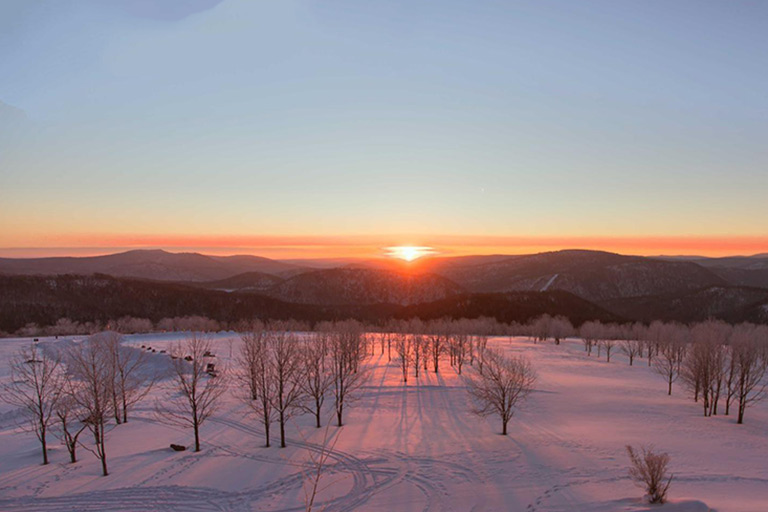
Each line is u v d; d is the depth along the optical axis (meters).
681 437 46.44
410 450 40.75
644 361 116.81
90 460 37.66
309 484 33.53
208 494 31.78
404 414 56.25
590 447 41.50
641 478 29.73
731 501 27.11
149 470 35.56
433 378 83.50
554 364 108.38
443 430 48.47
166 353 87.50
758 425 53.56
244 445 42.06
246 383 64.25
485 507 29.00
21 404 51.81
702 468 35.09
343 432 47.19
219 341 125.44
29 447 41.31
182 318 176.12
